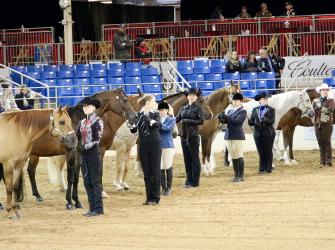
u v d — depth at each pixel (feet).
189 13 127.95
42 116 49.70
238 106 64.23
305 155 82.33
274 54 96.58
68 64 102.17
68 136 49.11
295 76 98.32
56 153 54.08
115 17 121.29
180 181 65.67
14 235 44.52
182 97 65.10
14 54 107.76
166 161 57.31
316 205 50.72
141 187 63.26
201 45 103.04
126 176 64.90
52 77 97.66
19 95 84.58
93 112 50.03
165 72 99.60
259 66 95.86
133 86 94.73
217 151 86.99
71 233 44.52
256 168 73.05
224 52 102.58
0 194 60.59
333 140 85.87
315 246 39.29
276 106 73.82
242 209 50.21
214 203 53.06
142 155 53.16
